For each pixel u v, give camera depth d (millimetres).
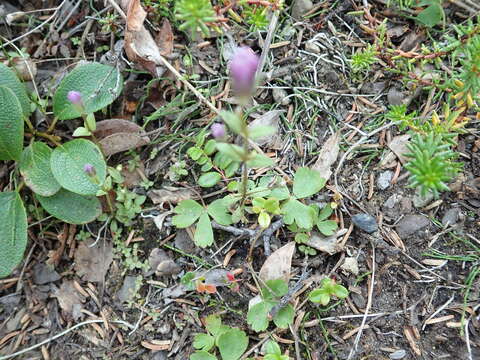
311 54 206
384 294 176
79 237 195
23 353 182
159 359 176
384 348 170
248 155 139
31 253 195
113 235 192
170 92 203
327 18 210
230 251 184
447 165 147
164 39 204
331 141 191
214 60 206
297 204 177
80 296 189
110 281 189
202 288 173
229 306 178
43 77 211
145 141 197
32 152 191
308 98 200
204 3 143
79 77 194
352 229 184
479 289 171
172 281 185
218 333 172
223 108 201
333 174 190
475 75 158
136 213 193
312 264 179
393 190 187
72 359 181
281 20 210
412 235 181
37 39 216
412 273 177
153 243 189
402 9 202
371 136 194
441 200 183
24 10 219
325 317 174
